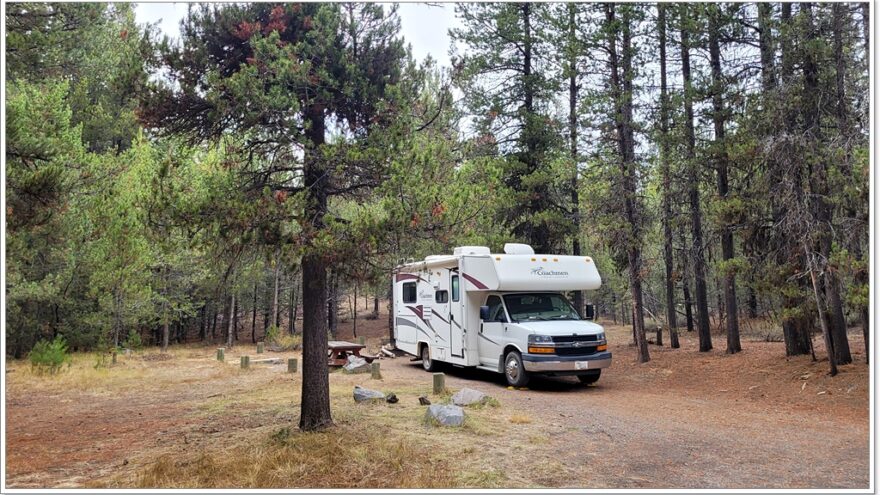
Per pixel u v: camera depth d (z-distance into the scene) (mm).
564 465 6867
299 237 7254
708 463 7039
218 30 7859
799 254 11594
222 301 27797
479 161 14422
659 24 17047
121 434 8734
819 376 11641
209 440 8055
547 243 19391
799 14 12273
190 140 8383
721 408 10367
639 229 16234
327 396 8320
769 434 8430
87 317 21406
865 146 10781
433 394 11492
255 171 8359
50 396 12391
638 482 6305
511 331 12914
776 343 17734
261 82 7285
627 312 33031
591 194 17438
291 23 8141
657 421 9273
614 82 16469
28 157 8984
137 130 24984
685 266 17312
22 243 10688
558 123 19031
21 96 14570
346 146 7711
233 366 17359
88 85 23906
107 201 18828
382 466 6668
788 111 12062
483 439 7930
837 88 12031
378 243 7336
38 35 9305
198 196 7387
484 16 18953
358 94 8148
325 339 8422
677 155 16359
